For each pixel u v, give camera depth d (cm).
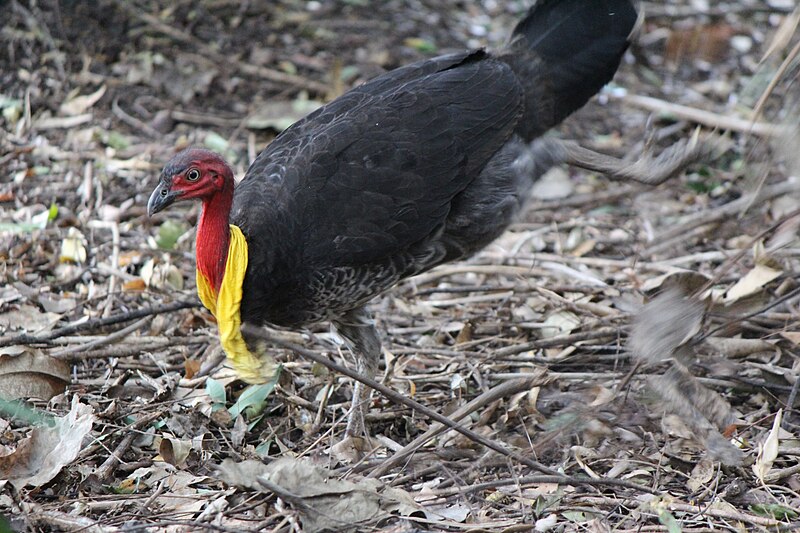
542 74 830
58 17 1311
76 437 704
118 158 1145
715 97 1310
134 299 935
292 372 848
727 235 1030
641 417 771
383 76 834
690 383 757
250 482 655
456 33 1439
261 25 1404
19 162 1126
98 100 1230
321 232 753
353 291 784
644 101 1232
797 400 798
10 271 962
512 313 935
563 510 670
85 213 1053
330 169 760
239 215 752
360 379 666
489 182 810
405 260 797
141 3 1387
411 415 806
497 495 689
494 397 725
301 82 1284
